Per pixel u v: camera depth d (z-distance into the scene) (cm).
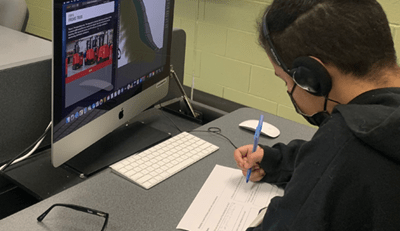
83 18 87
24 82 96
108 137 113
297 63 54
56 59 81
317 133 54
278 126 127
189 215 81
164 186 91
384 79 52
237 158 96
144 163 98
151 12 114
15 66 93
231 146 112
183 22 269
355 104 52
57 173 96
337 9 51
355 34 50
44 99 102
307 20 53
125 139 113
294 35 54
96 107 99
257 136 92
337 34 50
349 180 48
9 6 166
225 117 131
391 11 190
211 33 258
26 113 99
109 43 98
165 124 129
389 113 48
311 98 60
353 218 48
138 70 115
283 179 93
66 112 88
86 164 99
